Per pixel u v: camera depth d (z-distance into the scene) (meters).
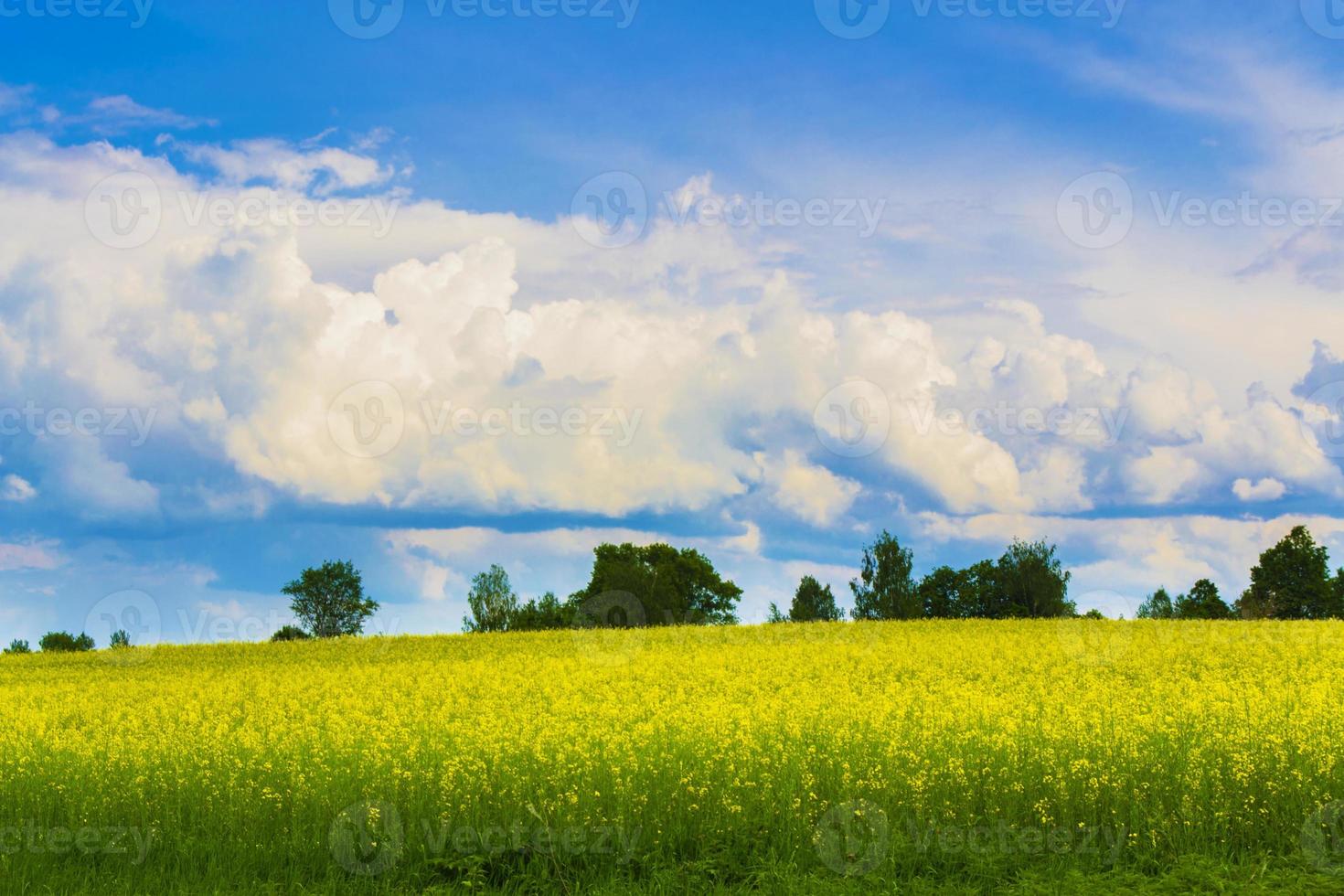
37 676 33.69
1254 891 9.72
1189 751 13.47
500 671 27.30
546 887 11.39
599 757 14.30
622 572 74.12
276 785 13.95
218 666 35.88
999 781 13.14
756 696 21.39
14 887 11.30
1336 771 12.87
